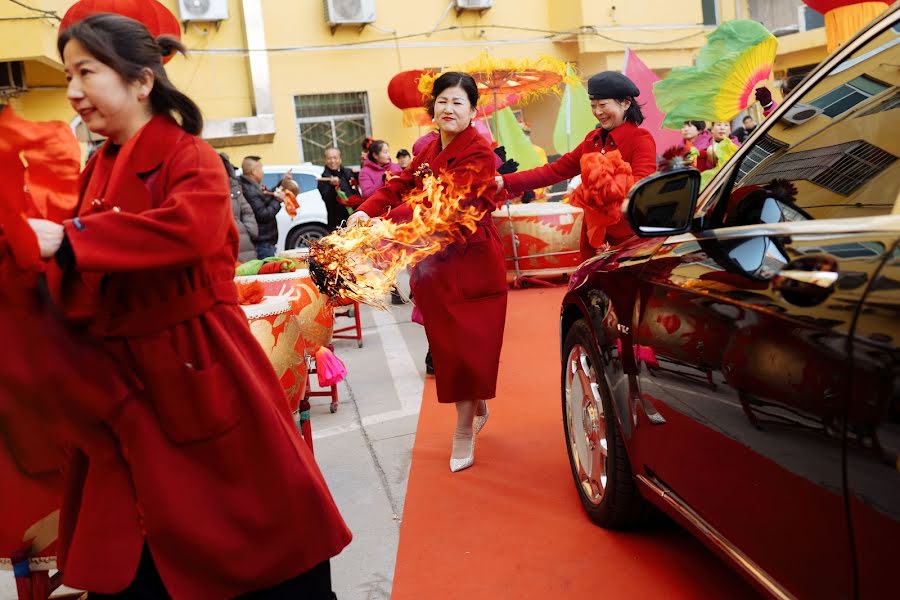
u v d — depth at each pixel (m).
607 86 4.09
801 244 1.84
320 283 3.17
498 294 3.73
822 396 1.63
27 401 1.80
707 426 2.17
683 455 2.35
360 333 6.80
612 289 2.87
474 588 2.74
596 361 2.97
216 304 1.93
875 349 1.48
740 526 2.05
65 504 1.94
